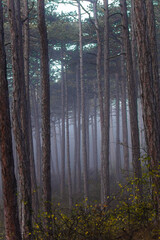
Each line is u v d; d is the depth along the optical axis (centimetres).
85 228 697
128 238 673
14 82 1244
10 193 846
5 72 864
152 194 734
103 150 2027
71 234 690
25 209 1129
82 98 2488
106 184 1961
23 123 1426
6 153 847
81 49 2558
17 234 846
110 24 2455
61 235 701
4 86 856
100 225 690
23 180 1204
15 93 1234
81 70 2522
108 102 2062
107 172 1984
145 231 664
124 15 1559
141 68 835
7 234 845
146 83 827
